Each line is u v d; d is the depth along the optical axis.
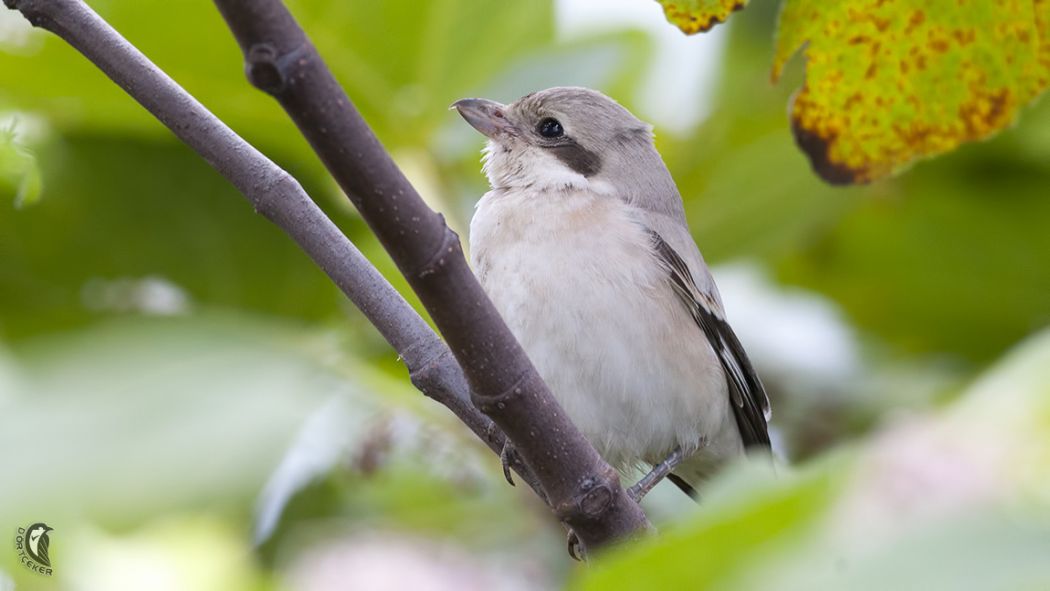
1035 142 11.34
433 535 9.48
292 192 6.86
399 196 5.28
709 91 12.25
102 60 6.46
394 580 7.79
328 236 6.99
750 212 11.38
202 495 5.96
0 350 7.30
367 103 10.83
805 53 7.19
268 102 10.38
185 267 10.30
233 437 6.23
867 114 7.33
